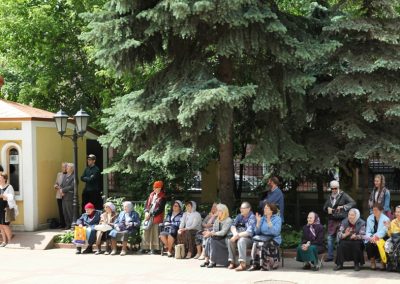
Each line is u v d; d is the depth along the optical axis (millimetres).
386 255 11688
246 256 12406
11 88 23672
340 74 13680
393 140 13812
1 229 16031
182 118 12430
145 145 14047
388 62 13281
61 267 12883
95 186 18031
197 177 20344
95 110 23141
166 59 15234
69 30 22641
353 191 18625
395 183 18984
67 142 19344
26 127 17312
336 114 14648
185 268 12539
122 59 13906
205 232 12812
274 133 14047
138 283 11016
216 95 12203
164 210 15109
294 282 10828
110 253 14680
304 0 16812
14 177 17500
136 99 14141
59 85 23547
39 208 17531
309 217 12359
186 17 12641
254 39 13148
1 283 11258
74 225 16422
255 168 19750
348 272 11758
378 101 13508
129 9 13305
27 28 21859
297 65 13297
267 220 12258
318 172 15016
